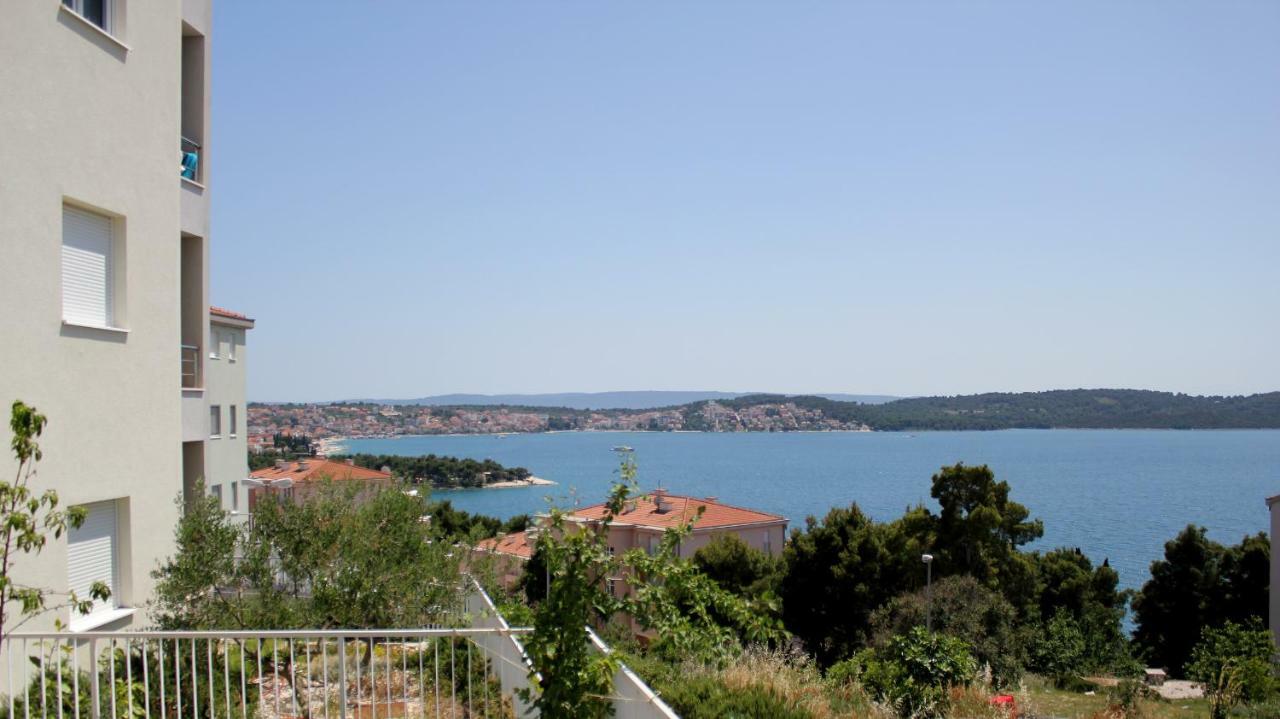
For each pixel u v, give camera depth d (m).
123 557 10.18
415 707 8.51
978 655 25.11
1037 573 37.94
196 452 14.62
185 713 8.25
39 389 8.77
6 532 5.84
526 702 7.35
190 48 14.69
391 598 10.12
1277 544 29.05
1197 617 35.97
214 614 9.15
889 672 12.04
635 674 7.68
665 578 7.13
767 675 8.06
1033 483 149.62
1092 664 27.58
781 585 32.38
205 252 14.68
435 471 135.25
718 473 172.62
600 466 196.62
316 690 8.84
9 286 8.40
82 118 9.55
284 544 9.80
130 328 10.32
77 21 9.46
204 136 14.66
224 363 25.22
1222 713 15.50
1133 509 111.38
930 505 109.69
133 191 10.45
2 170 8.36
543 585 20.27
